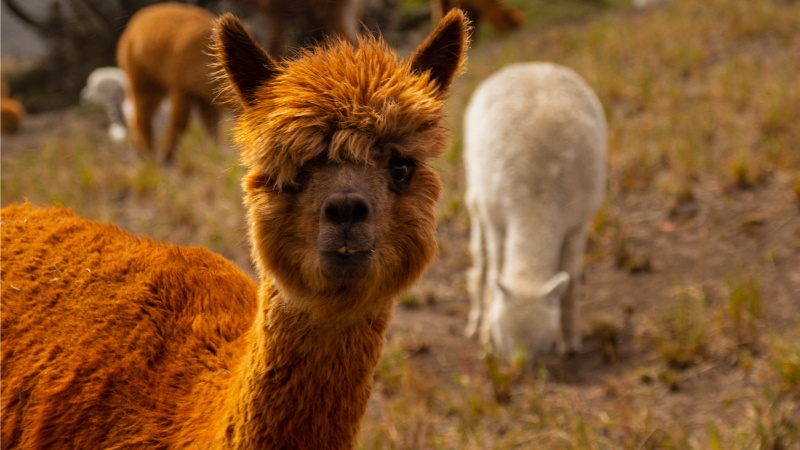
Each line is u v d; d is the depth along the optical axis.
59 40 22.36
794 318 7.41
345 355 3.15
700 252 9.02
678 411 6.32
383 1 20.53
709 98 13.09
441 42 3.39
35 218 4.26
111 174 12.02
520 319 7.31
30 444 3.60
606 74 14.84
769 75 13.43
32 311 3.85
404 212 3.10
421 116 3.05
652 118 12.75
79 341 3.70
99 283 3.88
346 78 3.04
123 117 18.17
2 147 17.16
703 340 7.11
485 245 8.55
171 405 3.44
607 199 10.37
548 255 7.70
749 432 5.65
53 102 21.88
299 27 8.58
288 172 3.01
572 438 5.80
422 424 6.03
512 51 18.20
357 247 2.89
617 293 8.62
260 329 3.17
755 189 9.96
